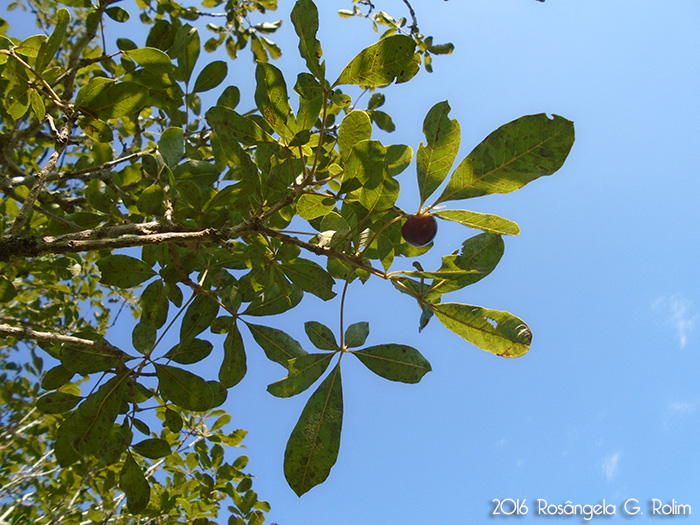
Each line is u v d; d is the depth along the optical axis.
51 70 2.08
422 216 1.65
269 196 2.04
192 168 2.28
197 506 3.76
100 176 2.65
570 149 1.43
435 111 1.58
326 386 1.83
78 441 2.01
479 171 1.53
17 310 4.18
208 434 3.98
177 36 2.83
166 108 3.00
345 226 2.02
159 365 2.15
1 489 3.76
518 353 1.71
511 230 1.62
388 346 1.90
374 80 1.71
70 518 3.67
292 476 1.70
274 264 2.18
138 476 2.16
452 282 1.83
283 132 1.89
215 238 1.73
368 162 1.78
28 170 3.85
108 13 2.89
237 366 2.28
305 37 1.71
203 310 2.32
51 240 1.65
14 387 4.11
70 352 2.09
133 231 1.82
